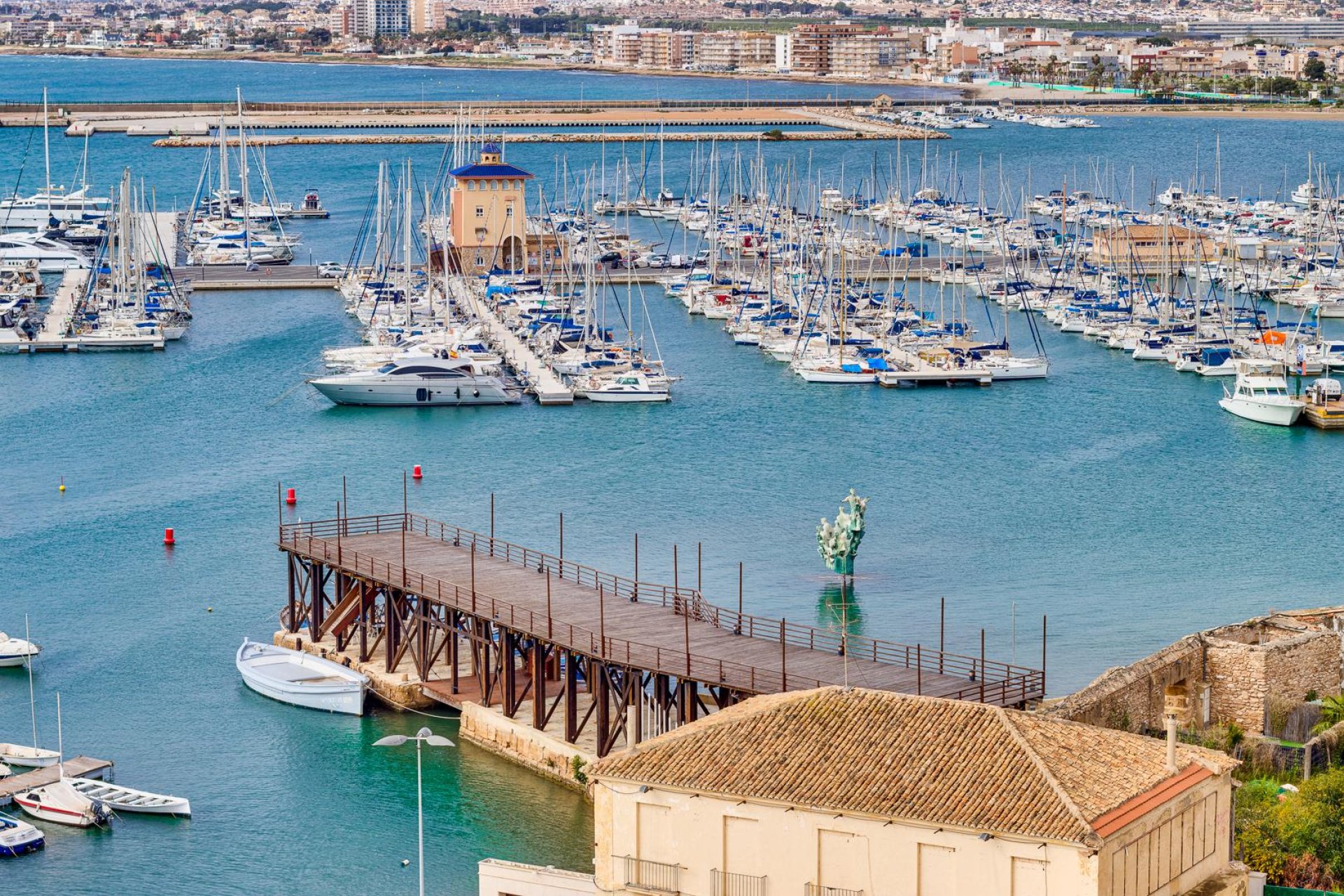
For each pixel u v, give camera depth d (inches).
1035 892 7165.4
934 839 7298.2
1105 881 7076.8
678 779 7711.6
